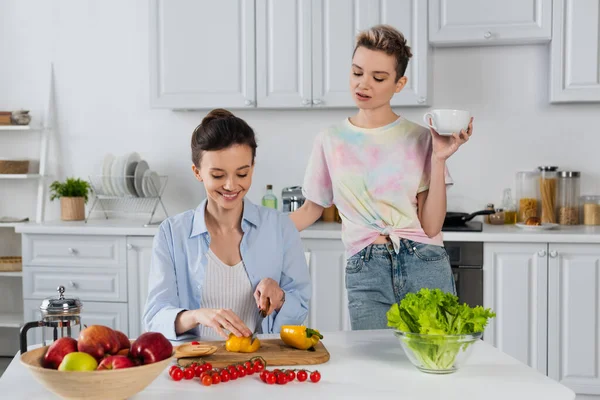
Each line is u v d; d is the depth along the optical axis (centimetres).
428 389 128
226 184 163
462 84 377
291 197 370
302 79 358
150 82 369
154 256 179
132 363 117
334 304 338
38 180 414
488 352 154
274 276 185
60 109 412
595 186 373
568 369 323
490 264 324
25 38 412
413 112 382
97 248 358
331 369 141
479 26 344
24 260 364
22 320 385
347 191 219
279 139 396
